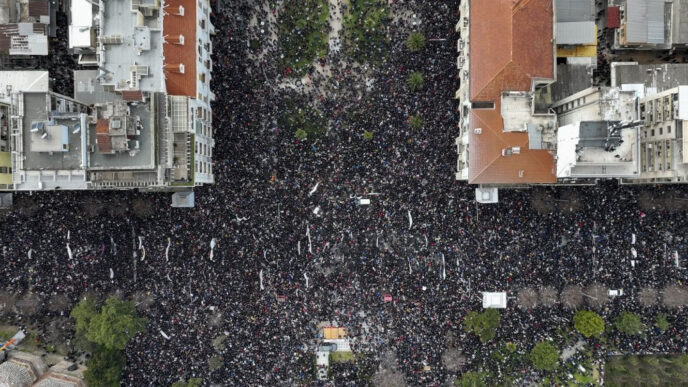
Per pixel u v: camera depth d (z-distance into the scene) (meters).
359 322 76.94
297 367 76.50
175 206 74.75
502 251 75.56
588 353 77.44
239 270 75.56
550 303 75.94
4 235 76.19
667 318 75.62
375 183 75.62
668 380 76.88
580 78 73.12
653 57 78.25
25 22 72.88
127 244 76.31
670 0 73.31
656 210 75.50
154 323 75.88
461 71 71.31
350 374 77.44
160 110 62.88
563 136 62.12
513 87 64.62
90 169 61.72
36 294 76.94
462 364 75.88
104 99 68.94
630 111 62.03
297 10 77.44
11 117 62.50
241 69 76.62
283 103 77.25
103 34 63.53
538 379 76.81
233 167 76.06
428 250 75.69
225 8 76.75
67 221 76.19
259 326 76.00
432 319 75.88
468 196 75.62
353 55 77.38
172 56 64.19
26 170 62.38
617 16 74.38
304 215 76.00
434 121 75.19
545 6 64.00
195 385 73.38
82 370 76.38
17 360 75.19
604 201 75.50
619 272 75.25
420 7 76.50
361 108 76.56
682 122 60.38
